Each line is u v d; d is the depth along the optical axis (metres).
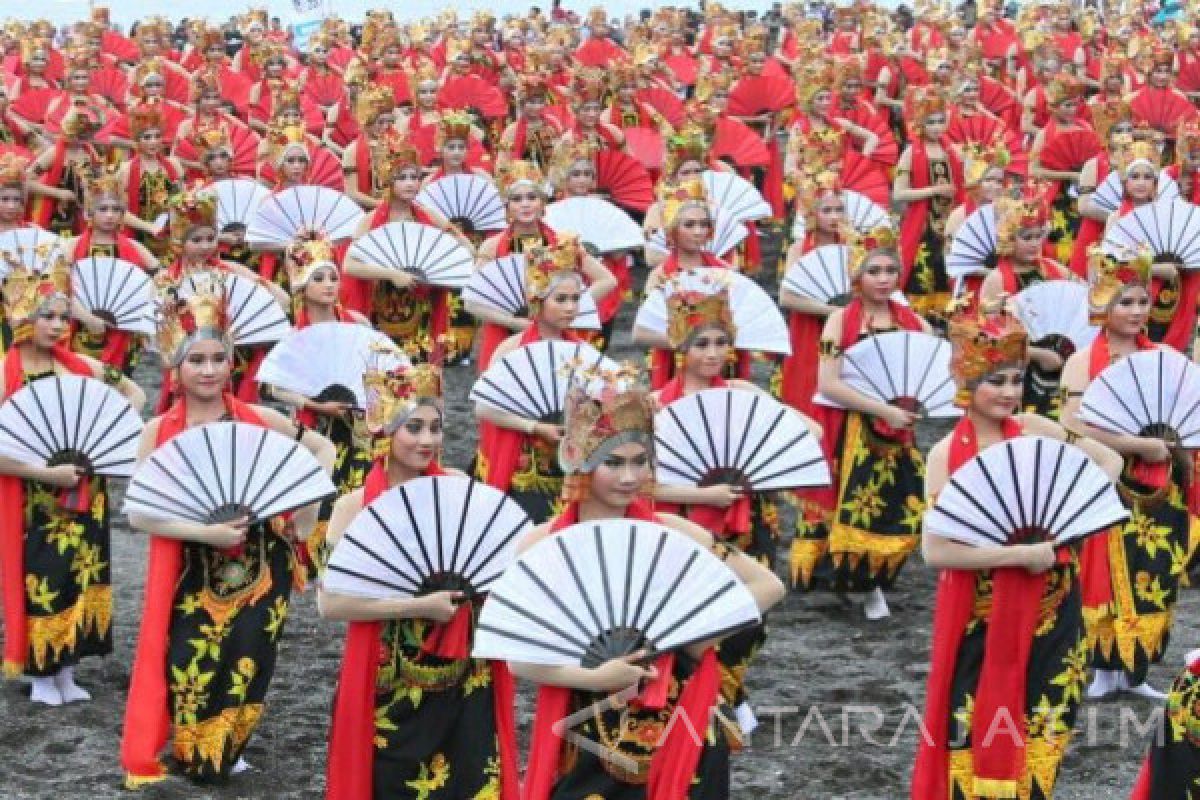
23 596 11.45
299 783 10.47
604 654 7.52
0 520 11.34
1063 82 23.67
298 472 9.93
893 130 31.64
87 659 12.70
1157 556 11.38
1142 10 42.09
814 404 13.85
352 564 8.55
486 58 32.12
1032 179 21.55
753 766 10.74
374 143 17.98
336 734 8.80
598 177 22.30
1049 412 14.70
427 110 25.67
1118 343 11.33
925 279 21.50
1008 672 9.06
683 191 13.59
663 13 39.69
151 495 9.76
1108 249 11.61
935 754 9.28
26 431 11.16
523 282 15.11
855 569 13.18
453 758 8.85
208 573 10.00
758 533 10.73
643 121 25.31
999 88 29.70
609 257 18.27
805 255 15.11
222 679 10.06
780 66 34.03
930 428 19.64
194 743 10.09
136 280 16.30
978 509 8.93
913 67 31.84
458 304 20.94
